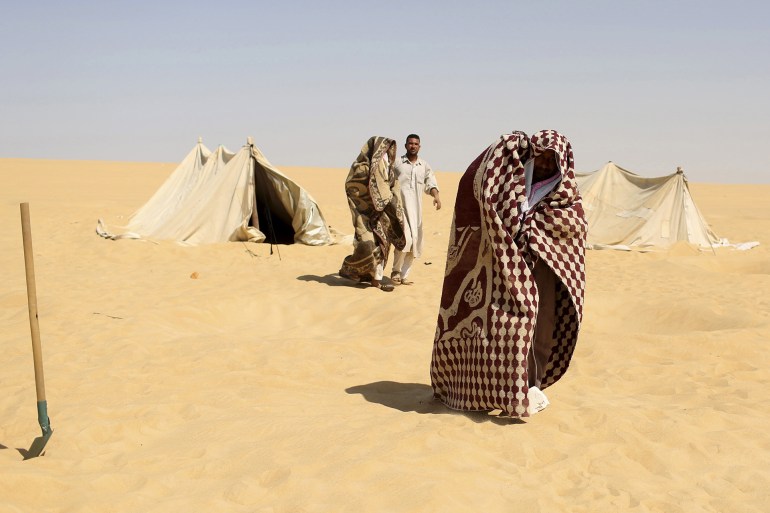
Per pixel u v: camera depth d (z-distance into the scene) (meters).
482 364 5.41
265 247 15.87
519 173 5.33
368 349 7.77
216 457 4.83
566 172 5.38
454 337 5.66
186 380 6.70
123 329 8.38
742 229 23.41
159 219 18.25
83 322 8.80
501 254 5.30
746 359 7.57
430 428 5.18
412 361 7.44
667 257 16.75
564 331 5.73
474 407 5.55
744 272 15.88
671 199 18.89
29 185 36.69
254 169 17.14
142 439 5.30
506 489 4.38
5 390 6.45
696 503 4.32
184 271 13.20
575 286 5.43
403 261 11.90
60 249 15.68
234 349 7.57
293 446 4.95
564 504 4.24
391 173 11.26
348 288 11.39
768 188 53.22
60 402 6.07
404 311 9.42
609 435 5.27
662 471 4.80
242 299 10.34
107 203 27.52
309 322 9.84
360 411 5.78
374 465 4.54
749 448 5.15
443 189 43.31
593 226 19.11
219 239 16.44
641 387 6.77
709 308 9.56
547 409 5.68
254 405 5.95
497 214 5.30
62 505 4.18
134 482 4.45
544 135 5.37
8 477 4.29
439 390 5.98
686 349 7.74
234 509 4.11
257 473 4.50
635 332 9.19
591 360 7.59
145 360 7.35
